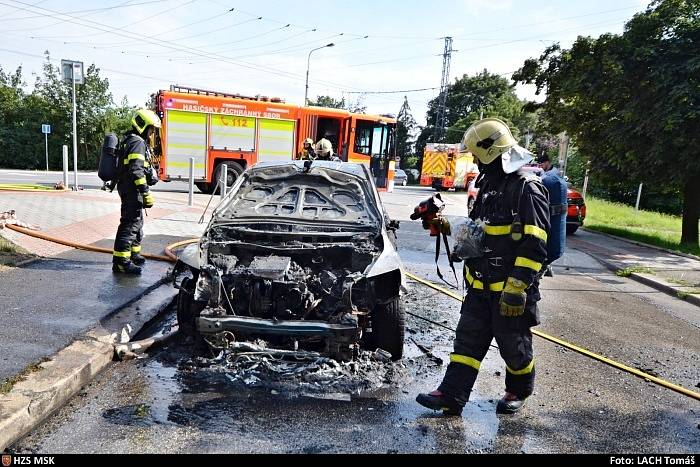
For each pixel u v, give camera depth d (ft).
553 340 18.97
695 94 40.16
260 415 11.98
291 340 14.64
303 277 14.57
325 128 61.93
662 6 43.86
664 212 104.12
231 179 58.44
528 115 181.47
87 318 16.17
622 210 82.38
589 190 112.57
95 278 20.63
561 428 12.37
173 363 14.61
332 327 13.62
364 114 62.59
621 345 19.30
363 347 16.06
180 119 55.83
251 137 58.49
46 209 34.09
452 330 18.99
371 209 18.04
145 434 10.85
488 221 12.26
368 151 63.52
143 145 21.30
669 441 12.11
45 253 23.84
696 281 31.68
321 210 17.66
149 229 32.07
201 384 13.38
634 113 44.21
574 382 15.34
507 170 11.78
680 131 41.39
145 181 21.06
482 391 14.14
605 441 11.91
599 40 47.80
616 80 45.01
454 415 12.61
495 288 12.12
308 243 15.64
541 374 15.80
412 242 37.45
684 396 14.88
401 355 15.81
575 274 33.47
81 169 119.85
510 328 12.13
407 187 124.88
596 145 52.08
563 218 18.76
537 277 12.30
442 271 29.04
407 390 13.78
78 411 11.65
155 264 23.79
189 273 19.81
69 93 116.78
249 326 13.70
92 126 117.60
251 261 15.69
